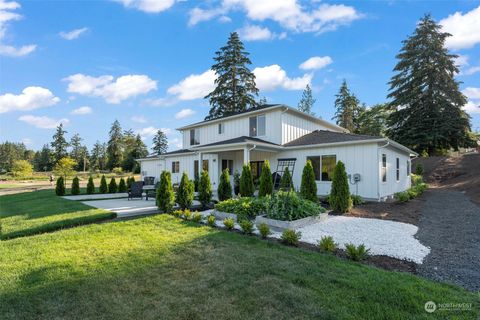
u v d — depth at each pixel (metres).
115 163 62.34
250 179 10.96
